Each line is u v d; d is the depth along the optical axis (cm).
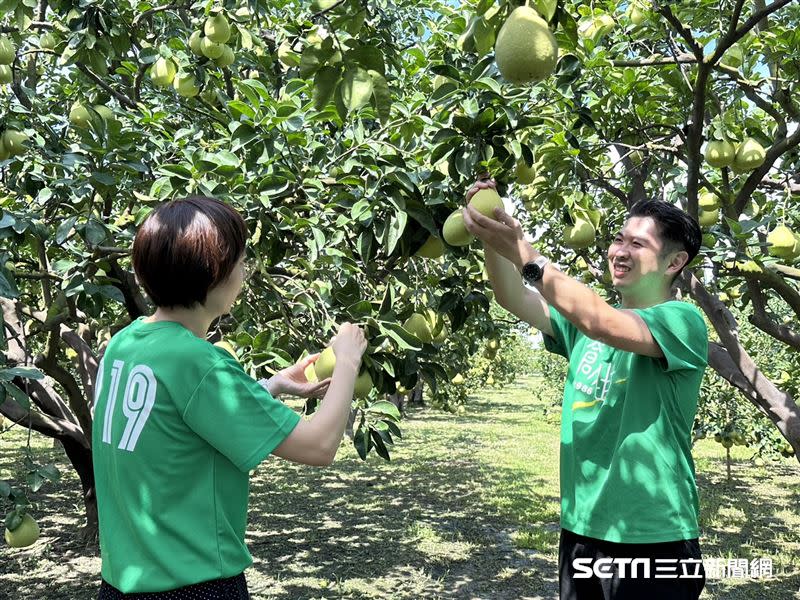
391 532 765
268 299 319
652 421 191
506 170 227
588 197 320
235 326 344
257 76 493
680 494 190
